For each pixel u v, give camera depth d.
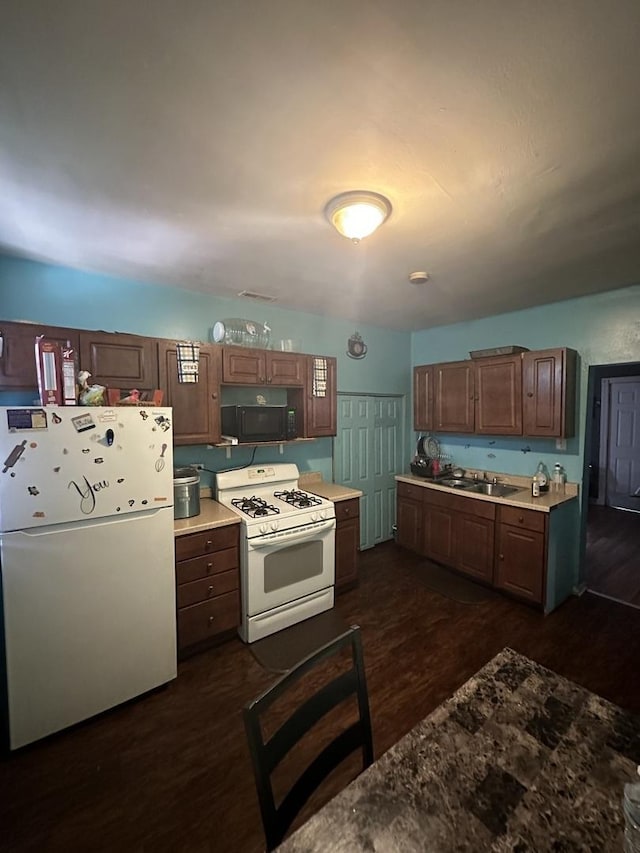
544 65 0.94
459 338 3.97
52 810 1.46
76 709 1.82
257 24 0.84
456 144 1.23
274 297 2.99
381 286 2.71
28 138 1.19
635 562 3.83
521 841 0.74
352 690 1.08
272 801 0.83
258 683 2.14
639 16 0.81
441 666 2.26
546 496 3.10
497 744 0.97
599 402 6.05
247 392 3.20
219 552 2.41
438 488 3.55
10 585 1.66
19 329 1.99
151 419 2.01
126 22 0.83
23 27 0.84
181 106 1.07
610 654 2.38
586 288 2.78
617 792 0.84
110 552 1.89
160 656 2.06
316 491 3.27
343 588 3.17
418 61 0.93
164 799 1.50
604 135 1.18
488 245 1.99
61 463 1.76
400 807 0.81
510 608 2.92
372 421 4.16
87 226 1.79
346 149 1.25
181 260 2.21
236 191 1.50
